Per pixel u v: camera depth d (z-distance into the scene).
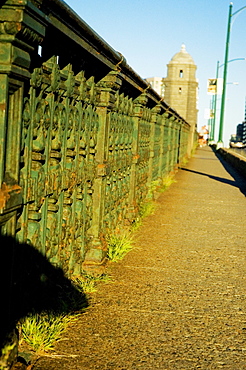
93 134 6.09
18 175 3.48
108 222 7.21
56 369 3.81
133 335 4.54
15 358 3.62
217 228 10.01
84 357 4.04
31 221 4.15
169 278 6.38
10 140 3.36
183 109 57.28
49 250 4.67
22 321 4.11
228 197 15.01
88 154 5.89
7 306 3.48
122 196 8.53
